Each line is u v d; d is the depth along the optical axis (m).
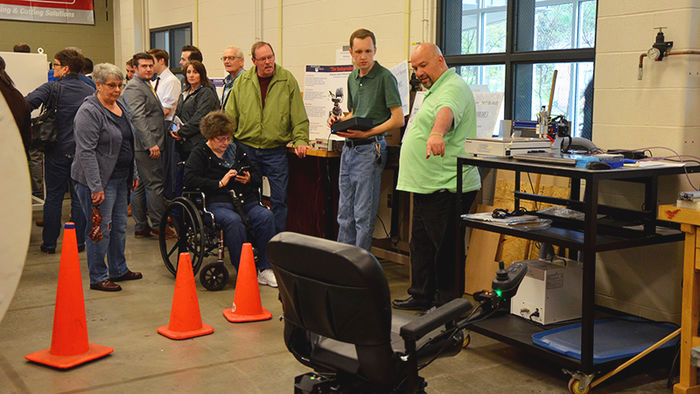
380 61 5.38
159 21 9.27
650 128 3.37
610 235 2.90
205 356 3.17
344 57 5.35
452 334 2.13
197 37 8.31
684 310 2.66
